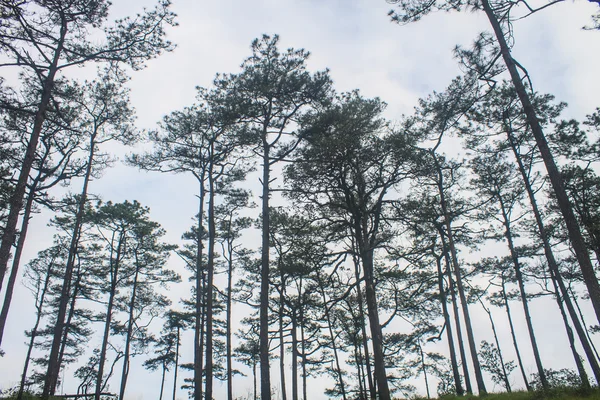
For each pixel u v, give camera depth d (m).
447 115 16.41
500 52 12.39
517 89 11.66
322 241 17.16
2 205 15.45
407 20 13.27
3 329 14.38
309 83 16.92
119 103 20.59
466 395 17.59
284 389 28.97
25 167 12.45
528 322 22.50
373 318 15.45
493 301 28.72
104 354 26.58
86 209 26.23
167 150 20.83
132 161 20.61
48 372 20.39
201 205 21.88
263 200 16.67
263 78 17.28
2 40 11.97
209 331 18.28
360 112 16.16
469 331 19.08
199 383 19.30
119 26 13.70
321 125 16.25
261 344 14.65
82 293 28.78
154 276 31.92
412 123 18.41
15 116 15.09
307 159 16.03
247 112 17.27
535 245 22.66
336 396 32.12
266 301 15.20
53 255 28.67
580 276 23.00
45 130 16.17
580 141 17.75
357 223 16.67
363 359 30.39
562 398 11.66
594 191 19.02
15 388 20.66
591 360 15.54
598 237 18.73
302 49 18.06
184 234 28.39
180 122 20.27
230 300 30.03
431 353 33.53
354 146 15.31
